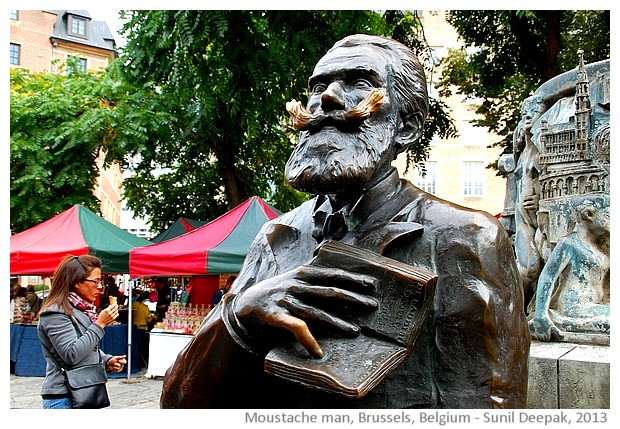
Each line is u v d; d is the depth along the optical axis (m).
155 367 6.77
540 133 2.92
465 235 1.09
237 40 6.67
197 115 7.79
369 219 1.16
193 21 6.33
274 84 7.22
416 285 0.99
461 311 1.05
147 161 9.73
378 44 1.23
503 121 10.52
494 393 1.02
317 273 1.03
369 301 0.99
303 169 1.10
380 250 1.09
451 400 1.03
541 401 2.21
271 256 1.27
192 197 11.27
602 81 2.66
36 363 6.91
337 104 1.11
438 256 1.09
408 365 1.07
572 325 2.50
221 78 7.37
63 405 2.37
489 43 8.73
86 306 2.61
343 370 0.94
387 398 1.08
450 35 17.34
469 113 20.27
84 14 25.92
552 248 2.79
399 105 1.19
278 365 0.97
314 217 1.24
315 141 1.11
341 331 0.99
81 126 8.07
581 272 2.56
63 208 8.36
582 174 2.68
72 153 8.37
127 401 5.40
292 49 6.87
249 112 7.94
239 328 1.06
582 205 2.64
